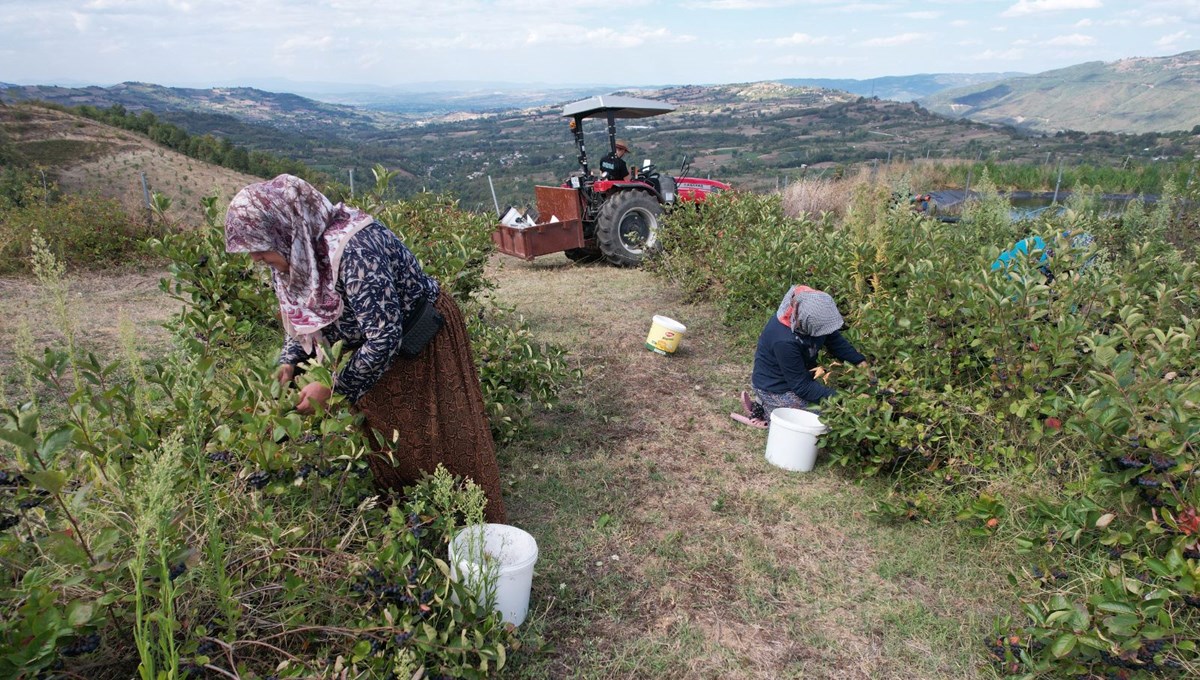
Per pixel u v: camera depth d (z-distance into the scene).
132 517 1.82
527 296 7.39
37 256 2.21
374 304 2.14
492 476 2.76
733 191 8.22
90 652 1.65
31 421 1.59
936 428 3.23
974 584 2.71
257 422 1.99
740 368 5.25
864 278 4.82
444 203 6.72
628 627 2.50
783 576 2.79
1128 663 1.97
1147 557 2.24
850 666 2.34
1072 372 3.31
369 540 2.13
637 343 5.78
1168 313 3.52
